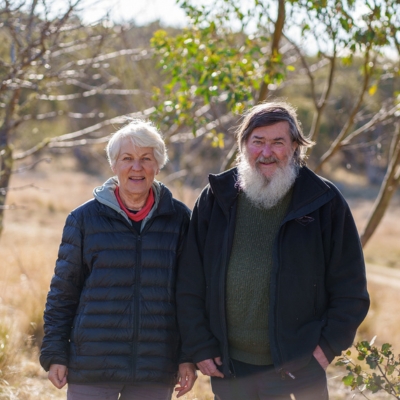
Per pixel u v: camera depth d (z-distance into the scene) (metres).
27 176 27.73
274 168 2.88
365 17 4.73
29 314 6.29
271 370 2.89
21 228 15.91
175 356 3.09
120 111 9.31
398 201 32.31
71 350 2.98
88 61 5.56
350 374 3.15
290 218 2.83
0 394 4.28
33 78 5.22
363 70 5.44
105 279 2.95
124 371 2.92
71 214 3.05
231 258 2.92
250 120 2.94
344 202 2.90
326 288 2.92
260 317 2.85
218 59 4.67
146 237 3.01
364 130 5.48
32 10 4.70
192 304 3.01
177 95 4.95
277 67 5.01
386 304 10.57
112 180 3.11
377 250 20.61
